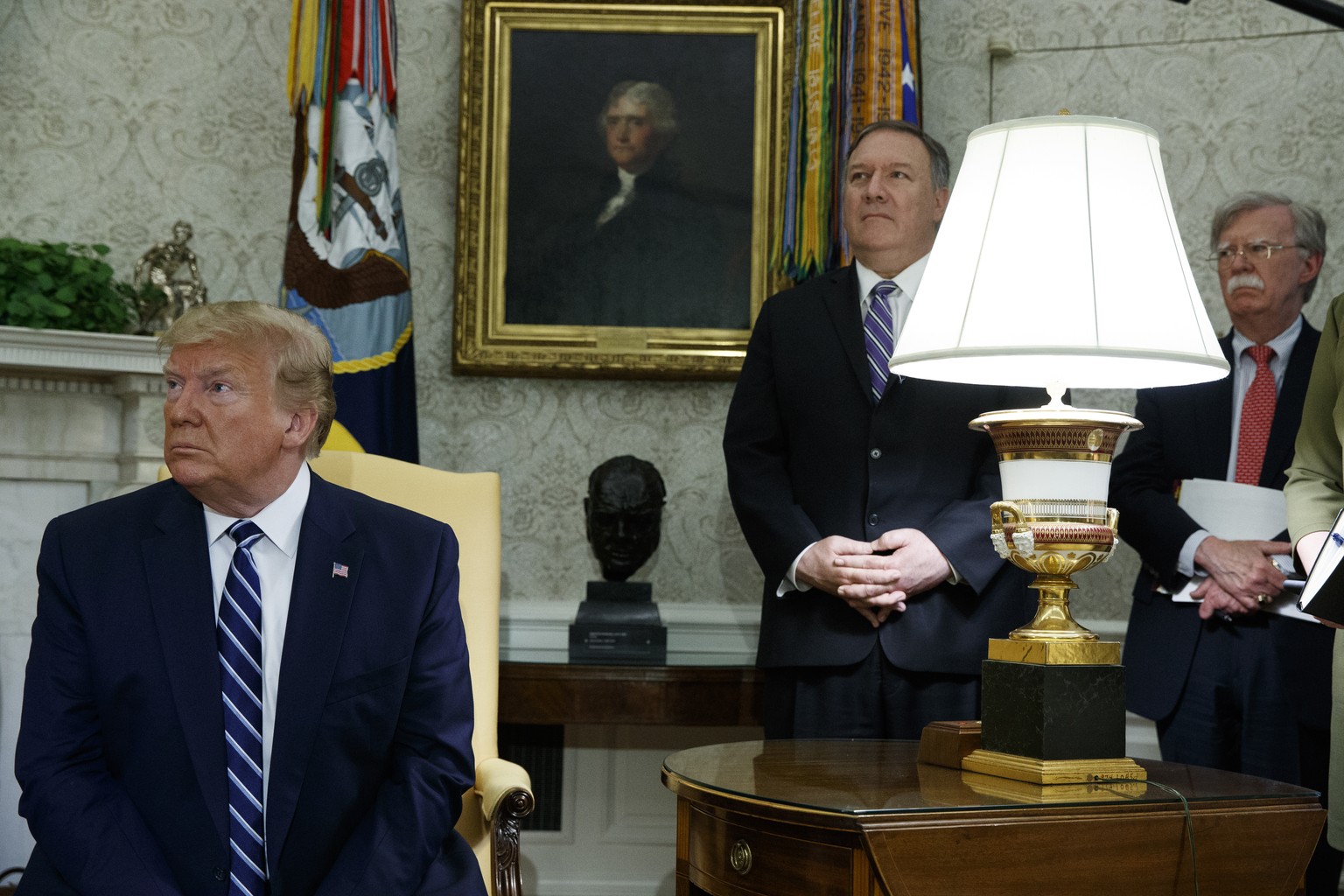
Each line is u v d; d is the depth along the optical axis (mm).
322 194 3262
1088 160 1733
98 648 1765
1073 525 1761
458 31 3803
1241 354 3023
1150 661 2916
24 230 3660
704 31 3750
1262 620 2777
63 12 3699
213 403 1769
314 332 1886
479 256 3707
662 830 3729
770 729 2600
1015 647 1829
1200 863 1638
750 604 3732
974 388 2559
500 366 3682
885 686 2441
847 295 2697
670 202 3742
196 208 3723
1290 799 1712
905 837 1517
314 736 1789
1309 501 2301
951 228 1804
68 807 1703
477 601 2445
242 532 1853
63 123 3688
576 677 3146
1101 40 3773
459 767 1862
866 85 3340
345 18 3312
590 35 3748
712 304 3734
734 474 2678
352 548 1895
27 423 3230
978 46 3795
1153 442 3049
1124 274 1691
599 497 3391
